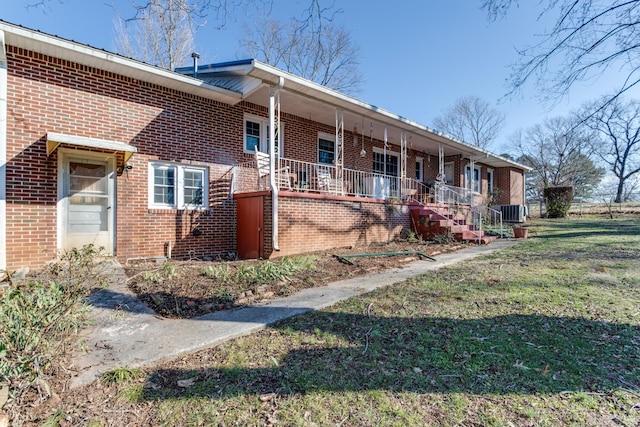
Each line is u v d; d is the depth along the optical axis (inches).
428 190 594.6
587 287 186.4
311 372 101.7
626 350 112.0
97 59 254.7
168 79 289.9
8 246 229.9
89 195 269.0
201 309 162.6
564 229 522.9
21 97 237.0
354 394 89.8
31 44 232.7
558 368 101.7
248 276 209.6
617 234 421.4
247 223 321.1
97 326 139.9
